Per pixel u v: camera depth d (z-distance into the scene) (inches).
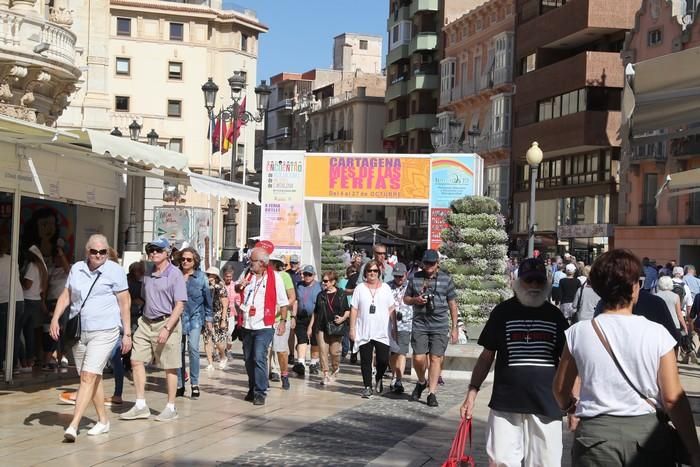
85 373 423.8
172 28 3208.7
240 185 730.8
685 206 1829.5
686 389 695.7
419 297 570.3
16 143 555.8
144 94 3184.1
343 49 4667.8
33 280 626.8
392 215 3440.0
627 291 218.5
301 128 4357.8
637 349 212.1
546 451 291.9
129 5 3149.6
